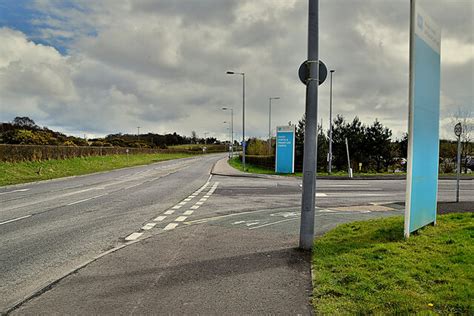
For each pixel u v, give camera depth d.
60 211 11.39
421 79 7.19
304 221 6.43
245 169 38.69
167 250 6.55
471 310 3.78
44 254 6.51
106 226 9.03
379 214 10.98
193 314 3.91
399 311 3.76
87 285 4.80
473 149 36.28
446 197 15.18
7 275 5.36
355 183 23.12
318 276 4.89
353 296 4.23
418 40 6.96
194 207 12.38
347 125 36.94
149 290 4.60
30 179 23.14
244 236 7.73
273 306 4.10
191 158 83.88
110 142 86.44
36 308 4.12
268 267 5.46
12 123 60.94
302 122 37.16
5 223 9.40
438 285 4.46
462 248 6.06
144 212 11.26
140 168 42.22
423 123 7.41
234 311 3.98
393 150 37.69
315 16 6.38
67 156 39.62
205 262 5.77
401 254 5.77
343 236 7.29
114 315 3.91
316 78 6.30
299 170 35.75
